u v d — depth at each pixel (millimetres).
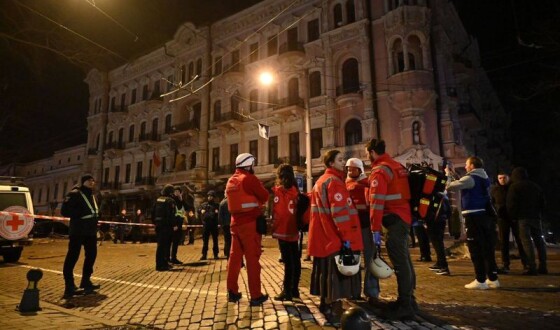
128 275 7750
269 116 26844
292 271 5121
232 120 28000
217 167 30062
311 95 25391
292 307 4641
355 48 23500
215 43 31281
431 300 4914
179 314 4512
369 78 22531
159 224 8352
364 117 22438
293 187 5367
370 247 4703
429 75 21172
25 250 14805
